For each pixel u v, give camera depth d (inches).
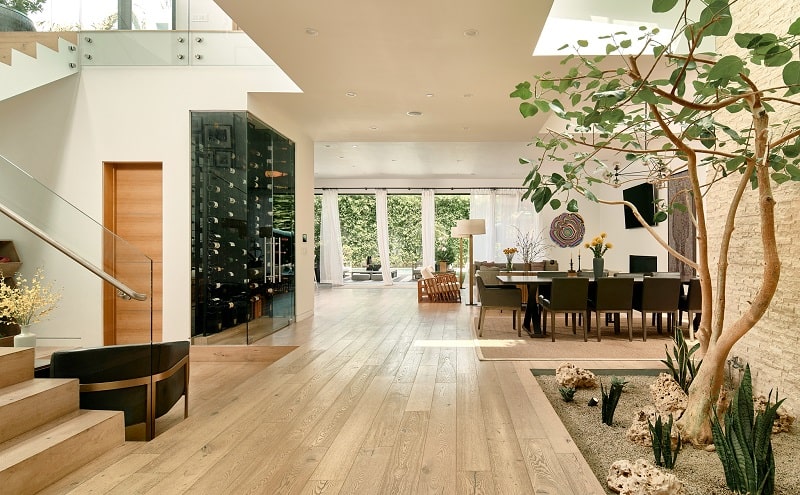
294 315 285.6
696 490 86.1
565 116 85.4
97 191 226.2
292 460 97.3
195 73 225.9
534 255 517.0
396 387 149.6
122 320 139.1
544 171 492.4
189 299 224.8
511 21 151.0
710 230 167.8
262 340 232.7
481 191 546.0
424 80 201.8
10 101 227.5
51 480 91.0
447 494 83.0
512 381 155.9
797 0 120.6
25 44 212.7
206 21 226.1
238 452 101.7
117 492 86.0
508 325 277.7
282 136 262.7
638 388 149.8
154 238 231.9
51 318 136.1
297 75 196.4
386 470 92.4
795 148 87.0
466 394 141.8
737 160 95.7
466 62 182.7
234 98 224.1
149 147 226.4
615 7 179.5
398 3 139.9
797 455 100.8
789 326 124.3
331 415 124.2
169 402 142.9
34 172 227.1
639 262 352.2
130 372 130.0
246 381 157.1
